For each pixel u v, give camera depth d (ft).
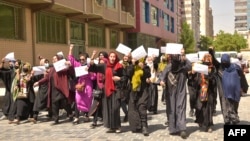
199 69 27.58
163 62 42.11
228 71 28.94
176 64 27.73
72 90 34.83
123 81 28.73
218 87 29.53
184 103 27.48
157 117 36.70
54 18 78.18
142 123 28.27
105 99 29.25
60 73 33.81
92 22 99.55
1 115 39.27
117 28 120.57
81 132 29.91
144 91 28.32
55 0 69.15
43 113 40.65
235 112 29.43
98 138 27.45
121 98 28.99
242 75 29.60
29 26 68.39
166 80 27.94
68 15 82.69
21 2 65.77
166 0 181.78
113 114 28.94
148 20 140.77
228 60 28.78
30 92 34.94
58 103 34.01
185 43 232.94
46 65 38.96
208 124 28.71
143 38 136.87
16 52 63.57
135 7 125.90
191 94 30.78
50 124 33.94
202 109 28.73
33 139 27.76
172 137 27.27
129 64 29.07
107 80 28.96
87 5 84.17
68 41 83.41
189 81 31.27
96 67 31.58
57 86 33.60
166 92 28.12
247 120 33.14
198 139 26.45
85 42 93.91
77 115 33.91
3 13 61.41
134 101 28.55
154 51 41.06
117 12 107.45
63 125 33.32
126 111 34.17
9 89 35.99
